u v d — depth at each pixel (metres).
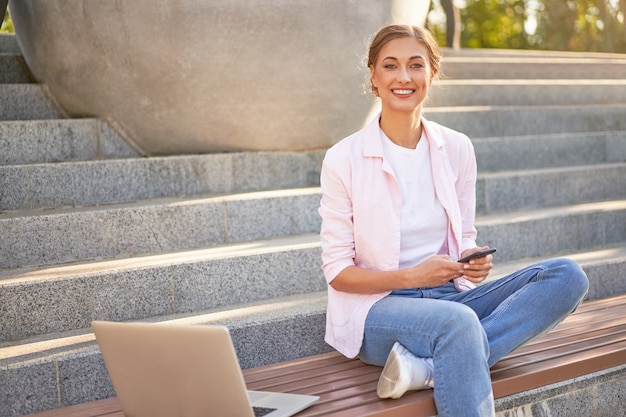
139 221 3.48
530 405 2.65
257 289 3.35
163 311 3.16
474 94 5.88
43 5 3.98
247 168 4.13
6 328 2.89
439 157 2.77
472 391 2.37
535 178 4.61
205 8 3.84
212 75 3.93
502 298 2.73
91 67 3.97
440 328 2.42
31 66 4.31
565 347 2.92
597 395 2.81
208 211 3.63
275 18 3.91
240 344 2.91
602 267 3.75
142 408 2.37
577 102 6.35
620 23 14.27
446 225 2.79
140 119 4.04
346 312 2.73
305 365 2.89
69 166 3.71
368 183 2.70
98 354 2.69
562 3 18.09
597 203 4.72
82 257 3.37
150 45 3.87
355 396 2.51
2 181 3.56
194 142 4.11
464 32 20.61
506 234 4.02
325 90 4.12
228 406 2.24
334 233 2.74
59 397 2.63
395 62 2.69
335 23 4.02
